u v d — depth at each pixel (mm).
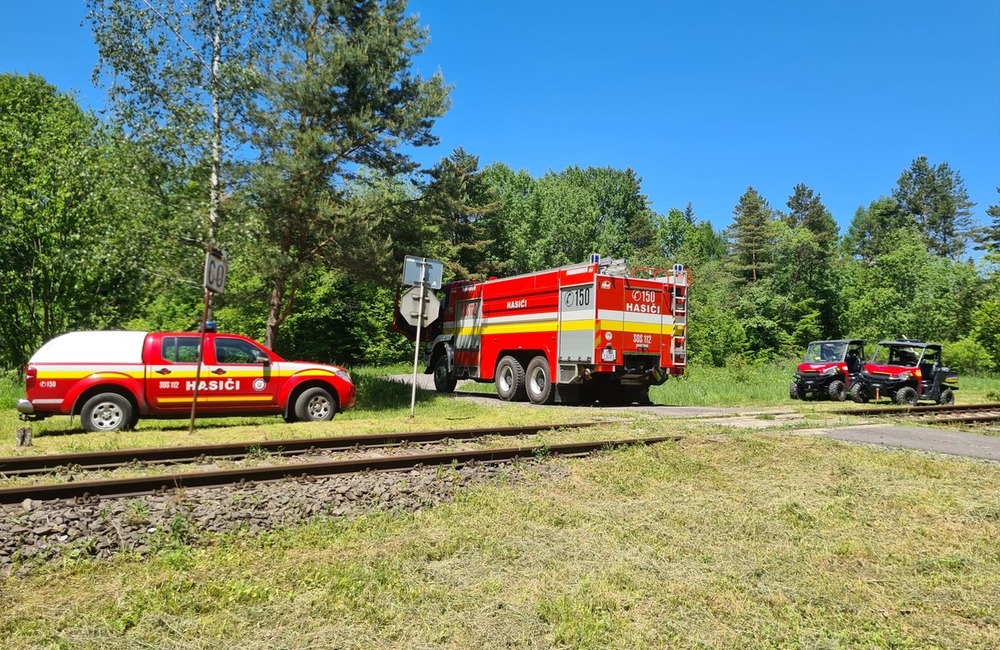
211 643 3811
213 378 11703
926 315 57750
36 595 4422
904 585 4820
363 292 37656
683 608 4355
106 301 18859
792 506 6758
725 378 29781
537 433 11078
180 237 16094
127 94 16281
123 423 11117
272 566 4984
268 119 16172
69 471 7617
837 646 3879
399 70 17734
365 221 16953
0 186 17703
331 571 4832
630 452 9266
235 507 6113
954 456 9898
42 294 18281
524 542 5547
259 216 16469
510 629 4020
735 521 6242
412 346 40062
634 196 84438
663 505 6758
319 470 7648
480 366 19875
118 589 4523
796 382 22297
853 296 59906
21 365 19078
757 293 56062
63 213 17547
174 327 25328
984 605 4477
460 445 9977
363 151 17672
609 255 59094
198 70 16453
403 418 13750
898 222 97000
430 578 4820
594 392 18500
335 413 13070
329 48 16484
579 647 3818
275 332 18250
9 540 5121
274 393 12312
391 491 6898
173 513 5805
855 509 6805
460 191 19562
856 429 12750
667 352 17094
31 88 24656
